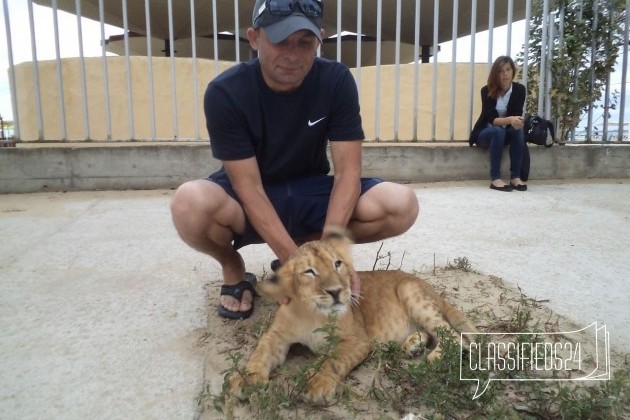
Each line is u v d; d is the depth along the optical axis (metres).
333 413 1.90
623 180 7.44
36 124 8.38
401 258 3.79
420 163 7.13
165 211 5.45
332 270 2.12
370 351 2.26
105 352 2.39
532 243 4.15
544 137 6.71
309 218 2.80
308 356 2.35
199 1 10.27
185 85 8.21
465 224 4.80
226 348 2.43
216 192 2.56
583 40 7.31
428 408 1.91
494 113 6.83
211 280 3.35
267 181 2.79
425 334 2.42
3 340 2.51
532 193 6.34
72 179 6.68
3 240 4.33
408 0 10.76
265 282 2.19
